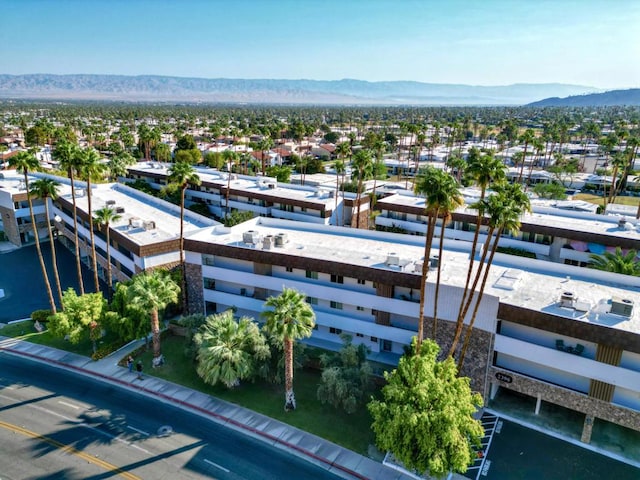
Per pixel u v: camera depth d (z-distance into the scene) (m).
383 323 44.19
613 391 32.59
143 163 116.69
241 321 41.03
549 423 36.84
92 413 38.28
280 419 37.47
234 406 39.16
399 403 30.70
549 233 58.84
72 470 31.91
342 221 83.12
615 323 32.97
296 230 57.16
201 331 44.44
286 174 106.06
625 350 31.30
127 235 58.97
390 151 188.00
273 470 32.31
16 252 77.25
